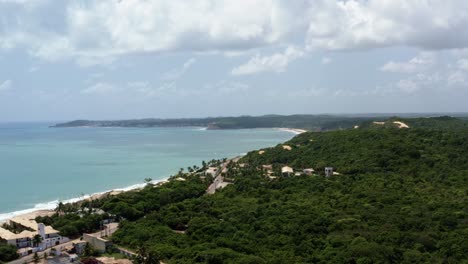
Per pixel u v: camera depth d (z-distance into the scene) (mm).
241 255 99625
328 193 160000
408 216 125562
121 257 107000
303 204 144750
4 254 110250
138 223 135250
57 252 114312
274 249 108250
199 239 116812
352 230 116875
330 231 118062
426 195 147625
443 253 100812
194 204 158125
